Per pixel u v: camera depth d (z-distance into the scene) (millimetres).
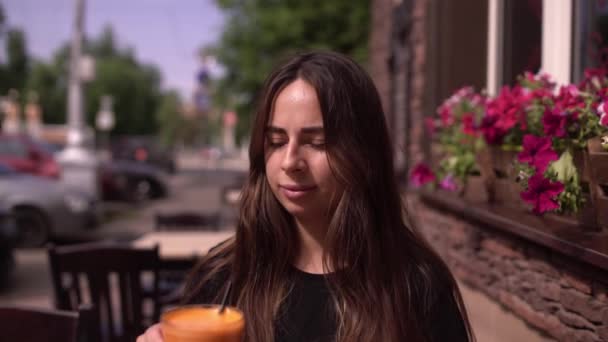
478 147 3240
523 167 2219
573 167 2129
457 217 3791
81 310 2070
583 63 2986
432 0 4691
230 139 61656
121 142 27719
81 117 14109
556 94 2701
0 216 7176
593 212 2123
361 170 1499
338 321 1502
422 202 4824
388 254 1531
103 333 3398
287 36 12836
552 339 2463
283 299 1537
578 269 2207
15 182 10031
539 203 2105
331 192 1521
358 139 1504
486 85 4055
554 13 3188
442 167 3680
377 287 1505
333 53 1568
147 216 14172
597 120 2084
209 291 1613
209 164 46719
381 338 1468
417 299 1510
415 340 1477
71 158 13336
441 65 4531
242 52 13781
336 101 1479
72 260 3328
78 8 14164
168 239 4934
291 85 1511
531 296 2656
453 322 1504
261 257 1585
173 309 1284
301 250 1608
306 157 1503
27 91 41812
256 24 13633
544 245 2418
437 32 4555
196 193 20828
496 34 3865
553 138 2162
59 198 10047
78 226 10227
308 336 1503
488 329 3240
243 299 1557
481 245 3342
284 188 1523
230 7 14148
